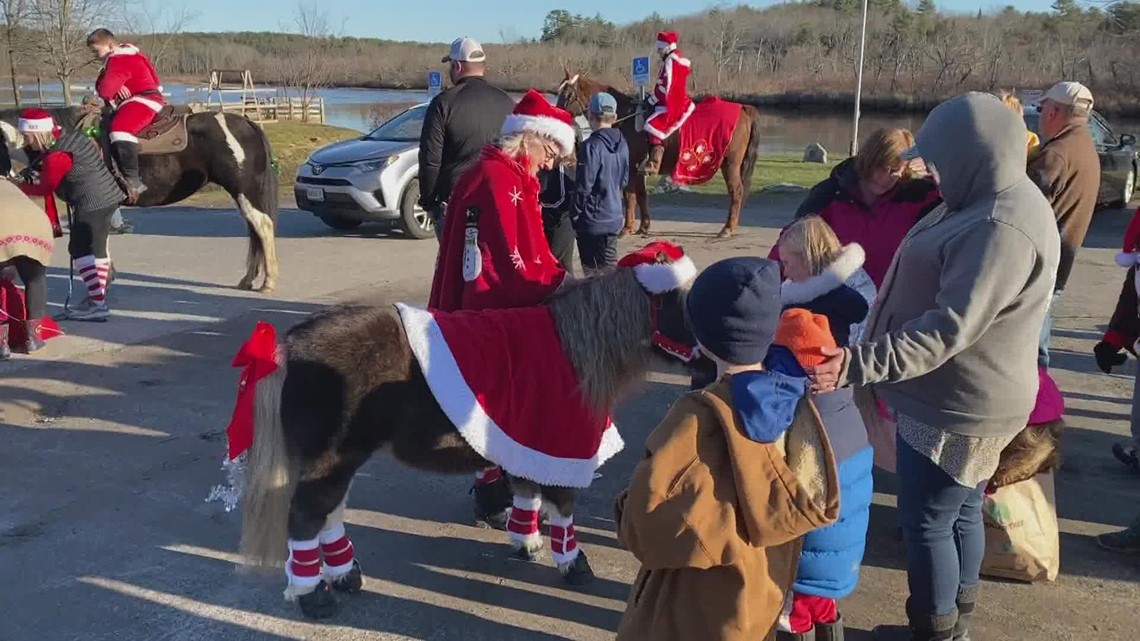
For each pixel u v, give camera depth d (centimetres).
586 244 692
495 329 342
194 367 665
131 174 816
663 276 330
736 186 1201
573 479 349
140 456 514
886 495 477
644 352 342
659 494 228
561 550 384
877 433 365
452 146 584
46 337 697
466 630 357
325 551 358
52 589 380
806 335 256
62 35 3003
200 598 377
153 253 1085
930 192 399
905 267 301
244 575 391
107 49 838
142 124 823
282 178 1922
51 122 742
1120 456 511
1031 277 276
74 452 517
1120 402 613
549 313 349
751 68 6009
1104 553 416
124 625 357
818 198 424
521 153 401
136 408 584
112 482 481
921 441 297
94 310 775
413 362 334
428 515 454
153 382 632
